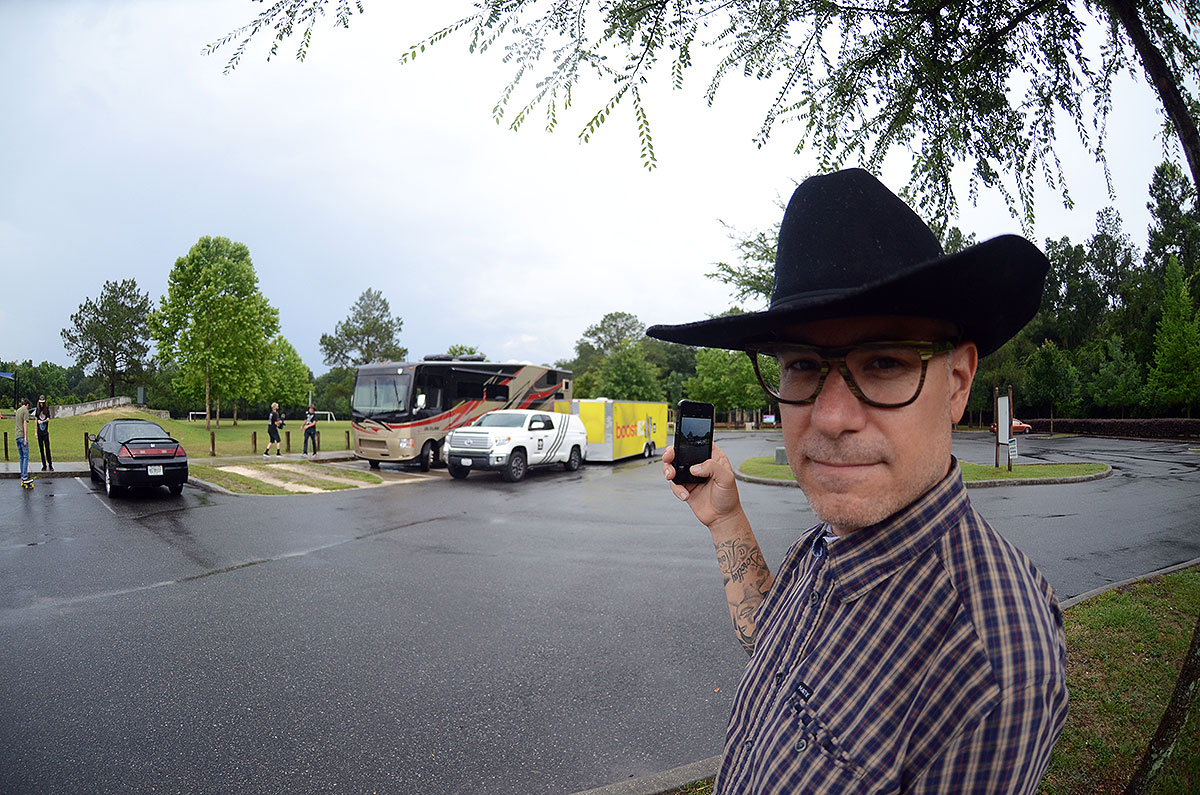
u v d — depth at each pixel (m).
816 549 1.17
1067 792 3.00
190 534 9.69
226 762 3.63
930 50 3.15
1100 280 53.75
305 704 4.30
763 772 0.93
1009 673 0.76
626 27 2.78
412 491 14.75
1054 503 12.00
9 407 74.62
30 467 17.47
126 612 6.12
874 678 0.85
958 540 0.88
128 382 82.12
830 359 0.94
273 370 61.38
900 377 0.91
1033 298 0.96
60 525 10.34
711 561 8.07
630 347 56.59
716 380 52.06
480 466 16.86
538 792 3.36
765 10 2.97
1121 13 2.46
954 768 0.77
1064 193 3.31
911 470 0.90
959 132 3.22
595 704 4.30
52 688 4.54
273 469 18.05
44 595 6.68
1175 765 2.17
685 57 2.89
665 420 27.81
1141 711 3.68
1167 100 2.43
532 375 23.58
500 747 3.79
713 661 4.98
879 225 0.96
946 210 3.34
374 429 19.58
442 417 20.39
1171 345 34.34
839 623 0.92
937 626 0.83
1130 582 6.12
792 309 0.89
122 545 8.94
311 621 5.87
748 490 14.59
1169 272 35.38
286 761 3.64
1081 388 42.59
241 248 53.66
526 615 6.02
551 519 11.09
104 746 3.79
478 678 4.69
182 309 47.22
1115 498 12.63
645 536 9.64
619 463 23.14
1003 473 16.23
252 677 4.71
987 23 3.17
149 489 14.48
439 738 3.88
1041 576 0.93
